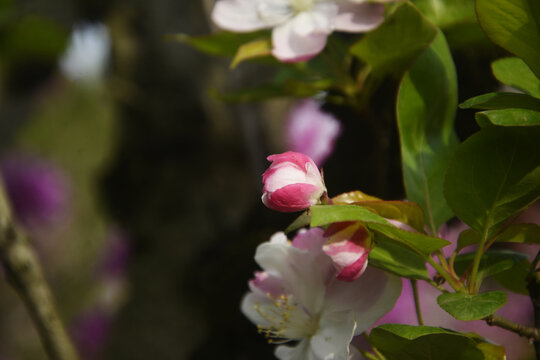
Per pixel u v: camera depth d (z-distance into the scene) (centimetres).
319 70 38
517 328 28
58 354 39
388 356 28
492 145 28
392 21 31
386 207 28
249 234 55
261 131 57
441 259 29
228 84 58
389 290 29
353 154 43
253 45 33
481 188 28
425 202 31
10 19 54
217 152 58
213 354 56
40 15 57
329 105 45
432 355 27
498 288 42
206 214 58
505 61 30
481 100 27
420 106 31
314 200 27
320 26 33
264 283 31
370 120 37
